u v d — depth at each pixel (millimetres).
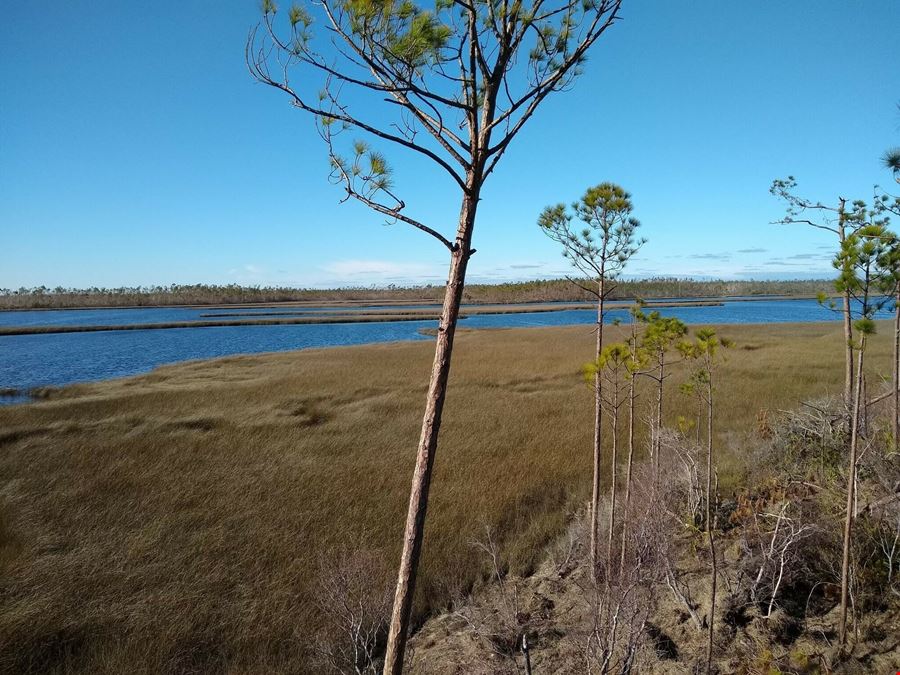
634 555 5227
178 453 10742
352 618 5012
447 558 6531
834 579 4742
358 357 26672
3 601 5609
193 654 5059
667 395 14422
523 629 5148
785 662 3977
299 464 10055
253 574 6234
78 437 12141
